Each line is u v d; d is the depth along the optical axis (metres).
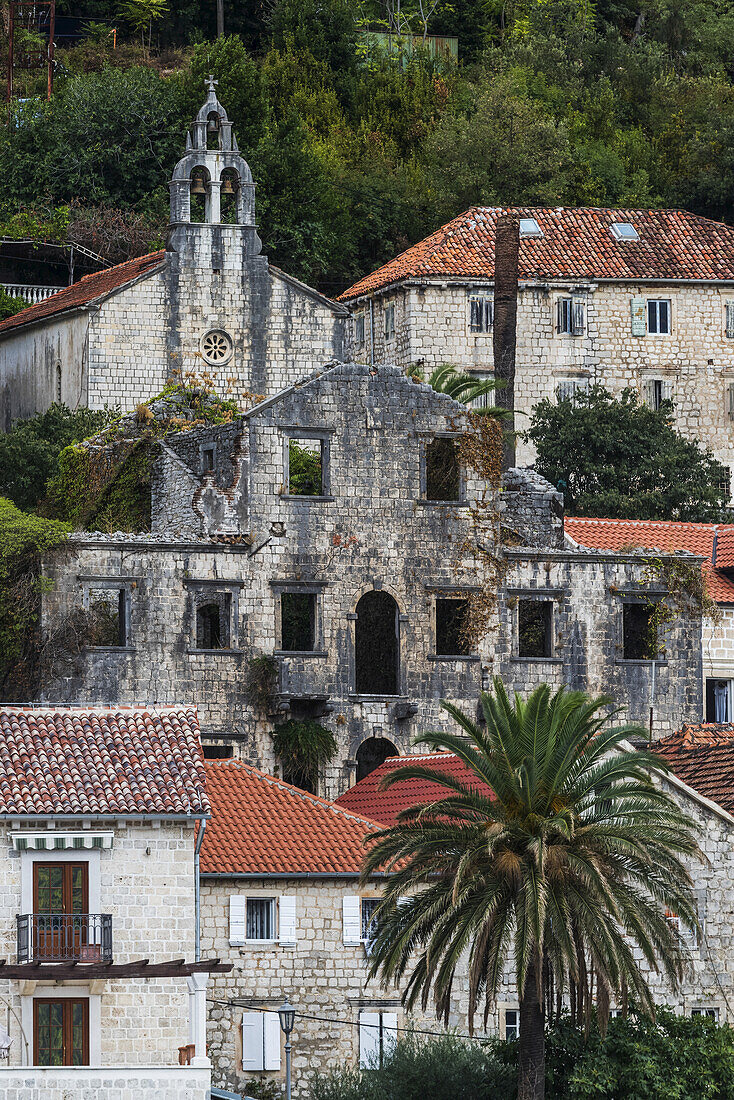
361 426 128.38
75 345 157.38
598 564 131.75
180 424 140.12
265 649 124.81
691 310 183.38
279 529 126.12
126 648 121.06
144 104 199.50
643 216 190.25
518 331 179.12
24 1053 86.88
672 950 87.56
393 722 126.88
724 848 102.25
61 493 138.62
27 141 198.62
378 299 182.25
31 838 88.19
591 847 87.12
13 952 87.62
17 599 119.50
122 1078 82.69
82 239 190.88
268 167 196.38
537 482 136.00
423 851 88.25
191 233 157.12
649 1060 86.31
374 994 99.00
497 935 84.94
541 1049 85.19
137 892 89.44
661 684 131.75
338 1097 90.62
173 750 93.88
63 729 94.25
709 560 141.12
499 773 88.69
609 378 180.88
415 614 128.38
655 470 164.62
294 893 99.06
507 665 129.62
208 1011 97.00
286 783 116.19
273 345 158.38
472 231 183.25
